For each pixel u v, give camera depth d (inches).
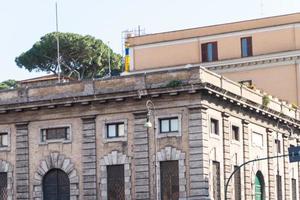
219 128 3090.6
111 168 3053.6
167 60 4468.5
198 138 2918.3
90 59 6156.5
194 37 4424.2
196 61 4394.7
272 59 4215.1
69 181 3102.9
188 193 2915.8
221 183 3070.9
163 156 2967.5
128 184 3006.9
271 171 3607.3
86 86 3110.2
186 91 2923.2
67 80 3673.7
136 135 3011.8
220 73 4325.8
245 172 3324.3
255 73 4254.4
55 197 3125.0
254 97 3474.4
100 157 3063.5
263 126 3565.5
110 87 3068.4
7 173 3206.2
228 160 3137.3
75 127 3115.2
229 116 3189.0
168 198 2957.7
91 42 6181.1
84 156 3085.6
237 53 4330.7
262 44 4291.3
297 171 3954.2
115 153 3041.3
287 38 4247.0
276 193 3659.0
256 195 3457.2
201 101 2920.8
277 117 3654.0
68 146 3117.6
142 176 2987.2
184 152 2935.5
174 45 4463.6
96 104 3078.2
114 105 3056.1
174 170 2960.1
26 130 3191.4
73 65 6166.3
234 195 3206.2
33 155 3169.3
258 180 3499.0
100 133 3070.9
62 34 6107.3
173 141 2957.7
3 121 3238.2
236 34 4352.9
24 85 3617.1
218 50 4372.5
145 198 2972.4
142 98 2999.5
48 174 3157.0
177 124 2960.1
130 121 3029.0
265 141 3585.1
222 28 4384.8
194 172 2913.4
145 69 4495.6
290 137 3846.0
